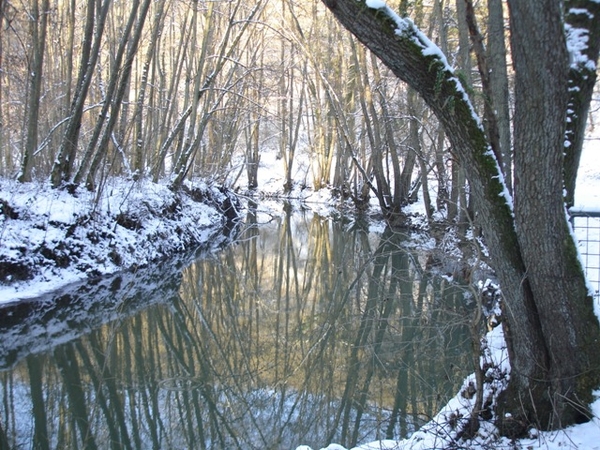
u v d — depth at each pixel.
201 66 17.27
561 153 3.59
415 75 3.89
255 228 21.31
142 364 7.81
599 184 20.25
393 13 3.77
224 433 5.85
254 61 23.83
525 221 3.78
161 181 18.23
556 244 3.74
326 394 6.69
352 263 14.30
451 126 4.02
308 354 8.09
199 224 17.95
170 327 9.52
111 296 10.60
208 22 17.22
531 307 4.02
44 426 6.01
